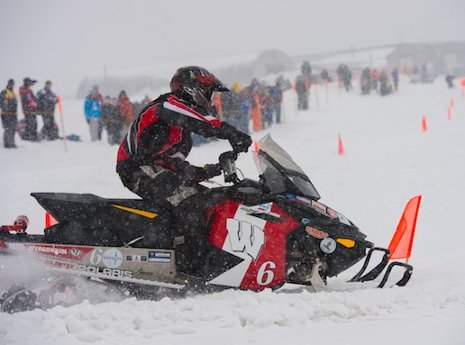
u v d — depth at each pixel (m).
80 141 51.53
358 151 43.66
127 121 50.44
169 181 12.61
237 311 10.61
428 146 44.59
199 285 12.67
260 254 12.73
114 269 12.52
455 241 19.66
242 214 12.84
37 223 23.97
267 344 8.97
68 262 12.37
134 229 12.64
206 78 12.67
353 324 10.11
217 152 46.19
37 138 48.44
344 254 13.11
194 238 12.72
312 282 12.84
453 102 79.69
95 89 53.31
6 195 29.30
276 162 13.30
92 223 12.58
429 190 28.81
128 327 9.96
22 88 47.91
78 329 9.68
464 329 9.23
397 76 103.06
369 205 26.50
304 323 10.28
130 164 12.78
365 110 77.25
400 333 9.25
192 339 9.39
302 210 13.02
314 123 65.44
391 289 12.27
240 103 55.81
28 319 10.05
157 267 12.70
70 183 32.56
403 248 14.71
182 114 12.16
